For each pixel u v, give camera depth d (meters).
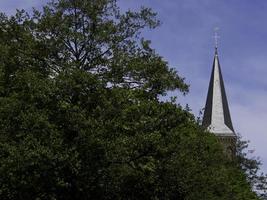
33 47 27.28
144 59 28.66
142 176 27.67
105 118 25.44
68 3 28.02
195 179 32.81
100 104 25.48
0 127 24.88
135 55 28.66
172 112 27.47
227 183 44.59
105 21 28.52
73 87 24.75
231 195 50.06
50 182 24.62
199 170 33.75
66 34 27.44
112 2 28.75
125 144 25.17
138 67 27.52
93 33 27.73
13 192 24.88
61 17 27.78
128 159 26.36
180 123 28.08
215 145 51.94
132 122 26.19
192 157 31.58
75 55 27.81
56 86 24.75
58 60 27.50
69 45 27.78
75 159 23.97
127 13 28.92
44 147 23.39
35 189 24.72
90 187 26.20
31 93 24.78
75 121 24.36
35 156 23.11
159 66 28.30
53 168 23.92
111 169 26.17
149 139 25.75
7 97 25.98
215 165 44.09
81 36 27.38
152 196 29.14
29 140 23.73
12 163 23.44
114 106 25.88
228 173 55.19
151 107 26.98
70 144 24.38
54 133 23.97
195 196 33.69
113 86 27.27
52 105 24.72
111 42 28.12
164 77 28.44
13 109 24.77
